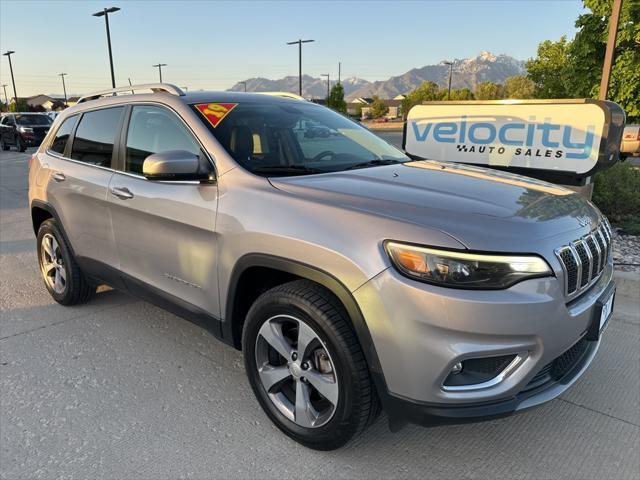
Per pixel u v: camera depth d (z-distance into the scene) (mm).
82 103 4148
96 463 2492
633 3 9891
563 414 2918
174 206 2963
